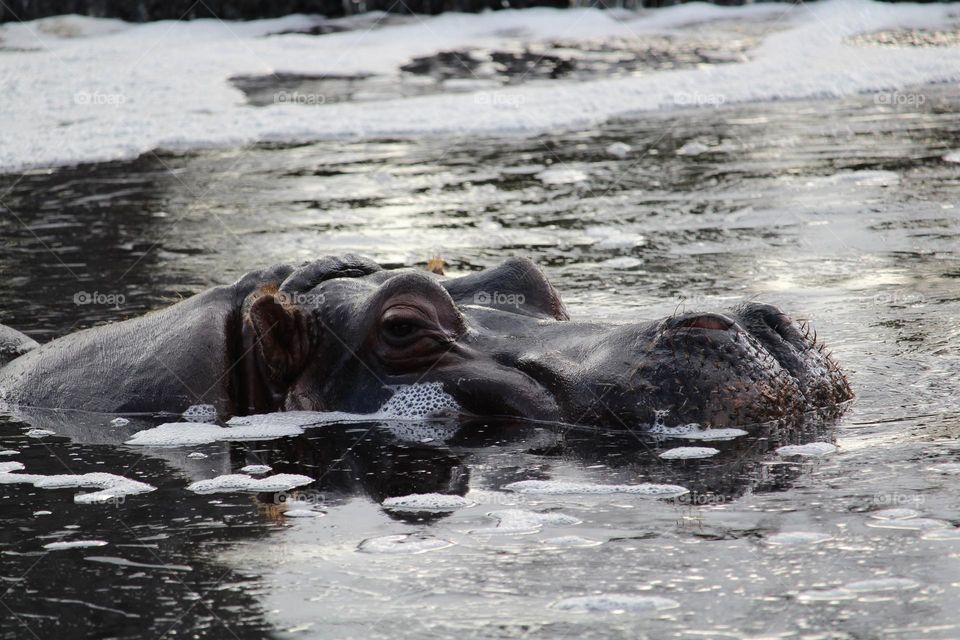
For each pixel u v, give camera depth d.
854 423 9.28
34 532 7.86
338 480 8.81
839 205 20.23
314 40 42.91
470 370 10.30
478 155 26.31
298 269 11.37
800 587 6.40
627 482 8.28
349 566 7.04
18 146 27.89
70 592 6.82
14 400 11.39
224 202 22.09
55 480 9.06
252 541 7.55
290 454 9.55
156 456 9.64
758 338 9.66
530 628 6.10
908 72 34.84
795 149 25.52
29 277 16.80
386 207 21.39
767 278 15.70
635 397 9.31
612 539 7.26
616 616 6.18
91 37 43.97
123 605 6.61
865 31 41.31
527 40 42.50
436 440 9.66
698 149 25.97
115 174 24.94
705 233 18.69
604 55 39.69
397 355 10.44
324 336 10.82
